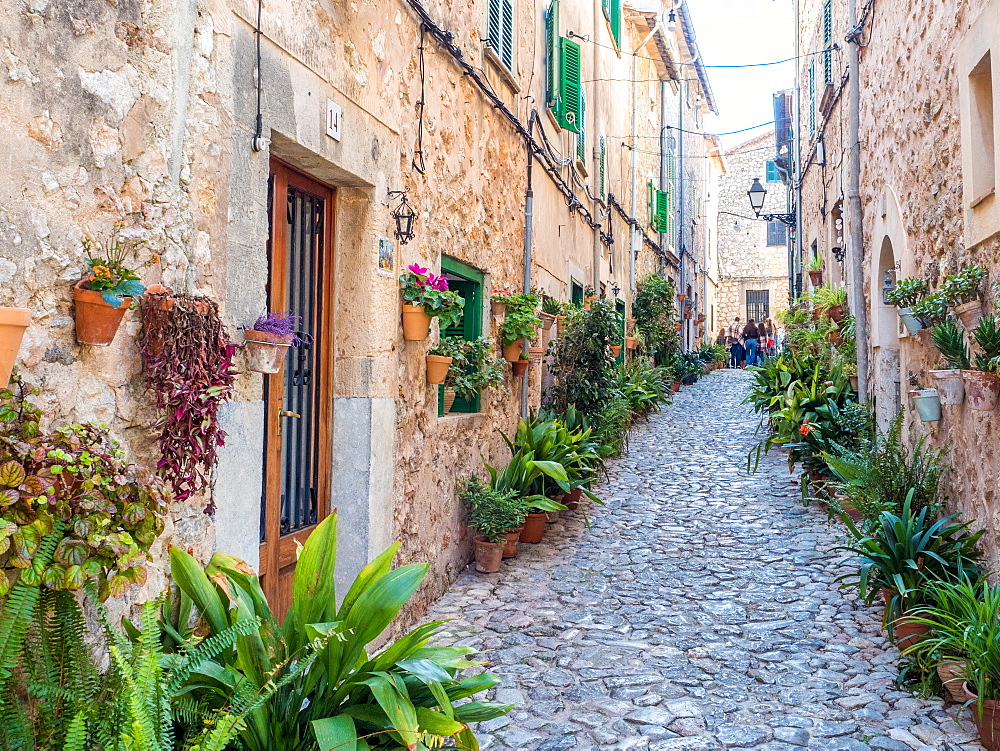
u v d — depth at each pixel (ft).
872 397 26.30
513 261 23.90
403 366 15.38
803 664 13.96
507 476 21.08
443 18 17.57
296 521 13.03
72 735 5.79
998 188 13.24
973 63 14.37
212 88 8.99
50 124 6.73
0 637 5.79
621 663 14.06
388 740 8.51
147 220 7.92
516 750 11.03
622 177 46.98
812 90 41.75
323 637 8.07
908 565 14.05
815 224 41.65
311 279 13.41
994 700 10.50
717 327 103.86
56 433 6.31
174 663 7.13
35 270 6.58
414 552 16.03
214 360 8.23
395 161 14.70
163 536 8.20
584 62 35.63
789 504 25.85
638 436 38.99
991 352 13.33
